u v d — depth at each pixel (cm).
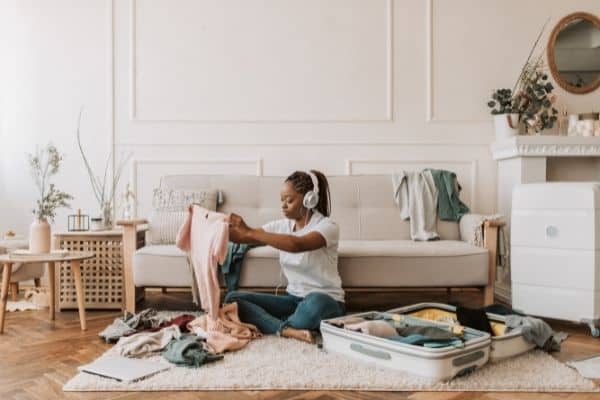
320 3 360
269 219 313
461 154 362
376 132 362
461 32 362
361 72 361
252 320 228
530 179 319
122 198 358
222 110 359
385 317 216
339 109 361
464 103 362
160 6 357
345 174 357
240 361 190
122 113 359
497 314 231
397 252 260
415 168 362
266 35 359
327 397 161
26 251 251
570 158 343
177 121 358
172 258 260
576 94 364
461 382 170
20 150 359
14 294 310
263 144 360
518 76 362
